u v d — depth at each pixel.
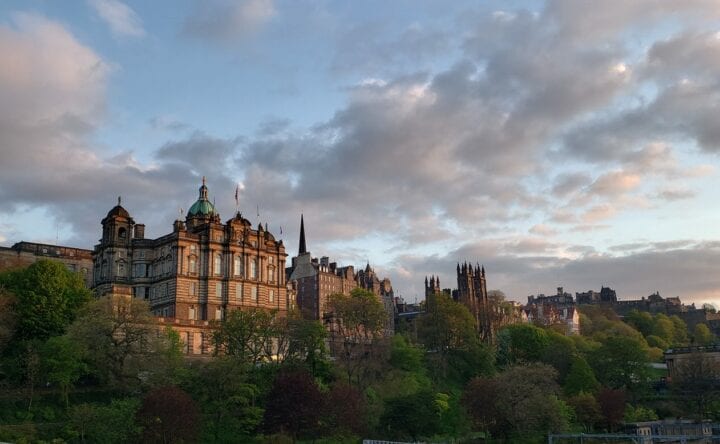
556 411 134.12
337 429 117.25
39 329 125.94
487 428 135.62
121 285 177.75
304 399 112.25
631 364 190.25
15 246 183.75
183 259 174.00
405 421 130.25
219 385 117.75
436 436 135.88
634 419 163.25
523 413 129.00
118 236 182.38
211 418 114.12
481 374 191.88
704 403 177.12
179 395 101.69
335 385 128.62
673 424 154.62
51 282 131.38
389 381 157.75
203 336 159.00
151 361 120.56
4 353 121.19
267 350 143.50
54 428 104.25
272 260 192.75
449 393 175.12
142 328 123.31
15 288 130.25
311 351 147.00
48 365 112.12
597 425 156.00
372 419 132.12
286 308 192.75
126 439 100.06
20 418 107.44
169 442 97.62
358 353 164.12
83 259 192.12
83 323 119.00
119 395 121.31
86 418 100.81
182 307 170.88
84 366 116.19
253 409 117.62
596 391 168.88
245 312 145.25
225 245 181.25
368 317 170.25
